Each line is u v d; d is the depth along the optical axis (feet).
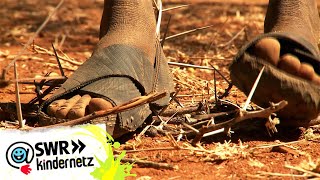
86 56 23.13
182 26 29.63
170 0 39.09
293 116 12.58
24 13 33.86
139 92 12.55
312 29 13.51
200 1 38.86
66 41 26.53
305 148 12.31
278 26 13.16
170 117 13.29
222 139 12.72
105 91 12.09
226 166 11.37
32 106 13.75
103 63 12.46
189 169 11.27
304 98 12.14
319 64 12.23
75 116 11.75
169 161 11.64
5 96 16.51
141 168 11.32
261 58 12.10
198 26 29.63
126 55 12.67
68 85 12.23
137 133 13.00
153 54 13.39
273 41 12.10
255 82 12.11
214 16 32.78
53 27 29.99
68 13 34.55
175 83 16.90
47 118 11.93
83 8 36.60
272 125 12.07
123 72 12.39
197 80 17.47
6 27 29.37
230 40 24.18
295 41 12.17
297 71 12.14
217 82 17.62
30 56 22.27
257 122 13.21
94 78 12.23
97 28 30.22
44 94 13.71
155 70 13.33
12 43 25.67
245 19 31.32
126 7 13.44
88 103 11.98
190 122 13.17
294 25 13.07
